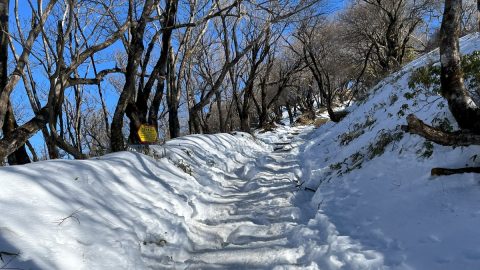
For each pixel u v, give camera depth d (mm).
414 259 3377
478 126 4516
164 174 6770
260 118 23000
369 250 3732
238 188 8109
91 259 3602
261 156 11812
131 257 3938
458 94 4750
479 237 3387
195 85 22953
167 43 10430
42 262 3248
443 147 5195
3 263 3059
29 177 4258
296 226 5152
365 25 27141
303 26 19766
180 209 5730
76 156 6906
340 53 28844
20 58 6820
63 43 5988
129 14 7762
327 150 10375
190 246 4902
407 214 4328
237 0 8734
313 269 3812
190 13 13992
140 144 7934
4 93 6570
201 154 9820
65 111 13008
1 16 6773
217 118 33219
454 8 4793
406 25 26906
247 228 5363
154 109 10867
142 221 4750
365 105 12070
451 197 4285
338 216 4914
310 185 7492
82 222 4023
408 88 8438
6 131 7375
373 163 6312
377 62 29094
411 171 5359
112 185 5266
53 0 7379
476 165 4629
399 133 6512
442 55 4895
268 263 4172
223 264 4312
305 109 36625
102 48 7270
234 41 15727
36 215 3734
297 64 24422
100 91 13055
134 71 8039
